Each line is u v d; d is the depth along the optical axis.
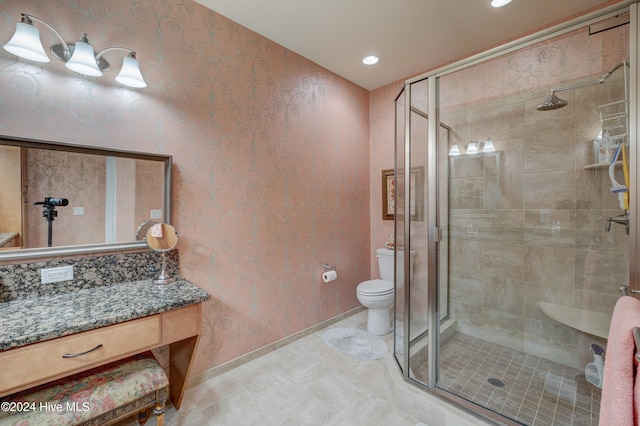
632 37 1.25
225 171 2.05
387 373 1.97
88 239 1.50
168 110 1.77
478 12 1.99
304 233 2.63
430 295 1.81
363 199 3.28
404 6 1.93
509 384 1.80
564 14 2.02
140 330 1.28
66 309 1.25
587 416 1.53
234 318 2.12
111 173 1.57
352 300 3.15
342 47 2.44
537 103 2.05
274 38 2.30
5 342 0.95
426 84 1.90
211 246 1.98
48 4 1.37
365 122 3.29
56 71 1.40
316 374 2.04
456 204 2.42
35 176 1.36
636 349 0.63
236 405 1.72
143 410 1.48
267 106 2.30
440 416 1.55
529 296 2.13
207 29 1.94
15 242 1.32
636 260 1.25
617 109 1.68
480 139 2.29
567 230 1.97
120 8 1.59
